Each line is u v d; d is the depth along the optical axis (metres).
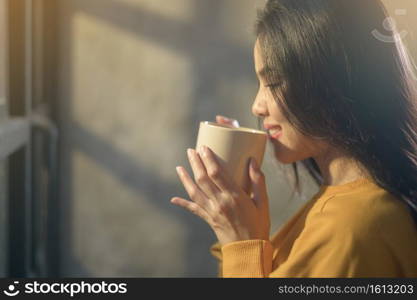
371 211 0.78
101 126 2.77
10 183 2.08
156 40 2.73
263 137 0.93
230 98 2.76
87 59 2.72
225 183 0.89
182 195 2.83
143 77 2.75
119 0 2.70
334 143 0.83
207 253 2.88
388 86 0.84
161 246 2.87
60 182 2.79
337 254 0.77
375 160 0.81
